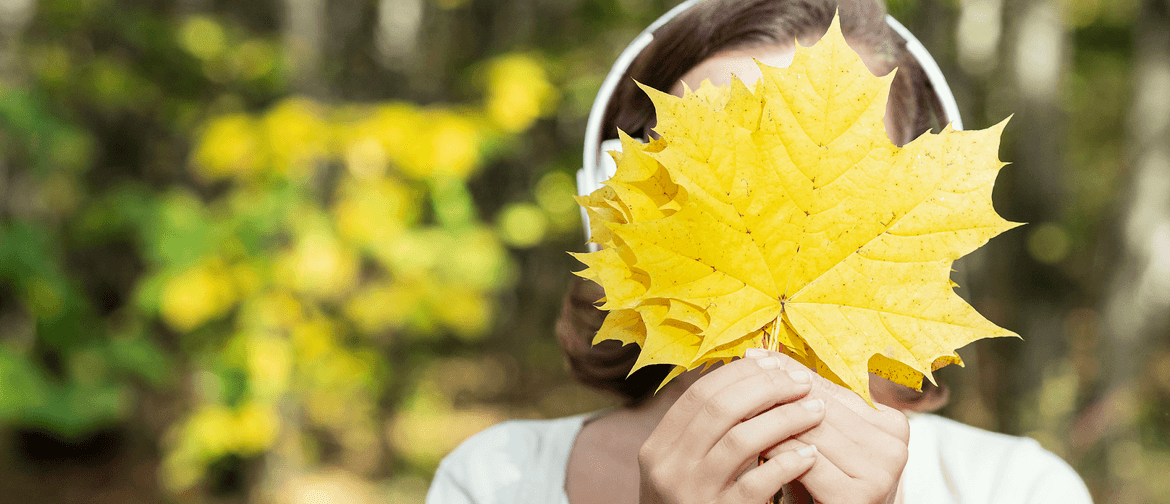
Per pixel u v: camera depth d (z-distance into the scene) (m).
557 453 1.06
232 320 2.68
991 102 4.57
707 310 0.52
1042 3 3.87
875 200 0.53
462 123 2.49
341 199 2.61
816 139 0.53
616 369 1.01
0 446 3.47
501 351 5.04
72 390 2.56
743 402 0.53
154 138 3.43
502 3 4.00
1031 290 3.83
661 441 0.58
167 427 3.49
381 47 3.93
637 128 0.90
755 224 0.53
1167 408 3.95
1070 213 4.86
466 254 2.59
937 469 1.01
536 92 2.59
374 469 3.61
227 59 2.90
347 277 2.53
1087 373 3.79
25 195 3.00
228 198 2.72
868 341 0.53
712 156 0.52
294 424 2.96
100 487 3.28
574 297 1.09
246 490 3.09
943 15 3.85
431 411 3.85
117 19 2.83
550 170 3.88
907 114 0.83
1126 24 5.29
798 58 0.53
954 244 0.53
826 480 0.56
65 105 3.00
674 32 0.85
